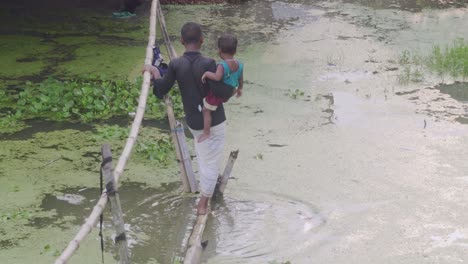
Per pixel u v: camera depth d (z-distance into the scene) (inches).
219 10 579.2
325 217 259.9
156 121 350.9
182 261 229.6
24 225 250.7
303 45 483.8
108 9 573.3
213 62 241.8
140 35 502.0
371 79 415.8
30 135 330.3
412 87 403.2
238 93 253.4
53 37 493.0
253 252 236.7
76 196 273.0
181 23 533.6
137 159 307.7
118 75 415.2
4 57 445.1
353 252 237.0
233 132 336.5
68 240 241.4
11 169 293.7
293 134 335.3
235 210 264.4
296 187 282.8
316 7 601.9
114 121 350.9
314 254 235.6
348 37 505.7
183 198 274.1
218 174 263.3
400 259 232.8
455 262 231.5
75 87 386.9
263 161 305.7
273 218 259.1
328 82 410.0
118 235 201.6
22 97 372.2
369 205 269.3
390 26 539.2
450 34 516.4
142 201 271.0
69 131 336.5
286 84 405.4
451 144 325.4
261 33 512.7
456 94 392.8
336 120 352.8
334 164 303.6
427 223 256.5
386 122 350.6
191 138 331.9
